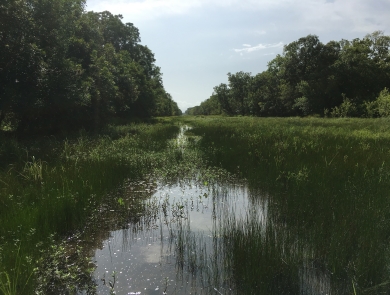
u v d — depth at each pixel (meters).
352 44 49.62
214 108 110.06
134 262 4.18
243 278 3.62
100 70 18.95
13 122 15.00
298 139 11.77
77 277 3.80
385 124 18.80
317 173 7.09
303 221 5.02
